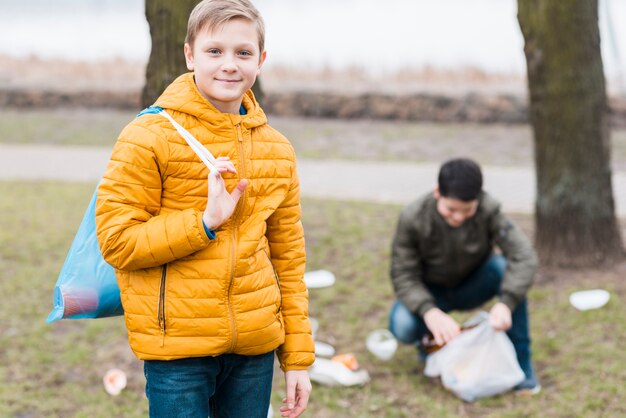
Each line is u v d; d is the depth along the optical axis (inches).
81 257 94.8
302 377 98.4
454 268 164.7
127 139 87.4
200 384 91.4
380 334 187.8
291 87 591.2
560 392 163.3
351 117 565.6
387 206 321.7
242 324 89.8
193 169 88.2
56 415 158.9
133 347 90.4
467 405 159.6
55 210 320.2
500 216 161.2
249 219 91.6
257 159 92.4
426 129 527.8
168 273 88.2
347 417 156.1
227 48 88.3
